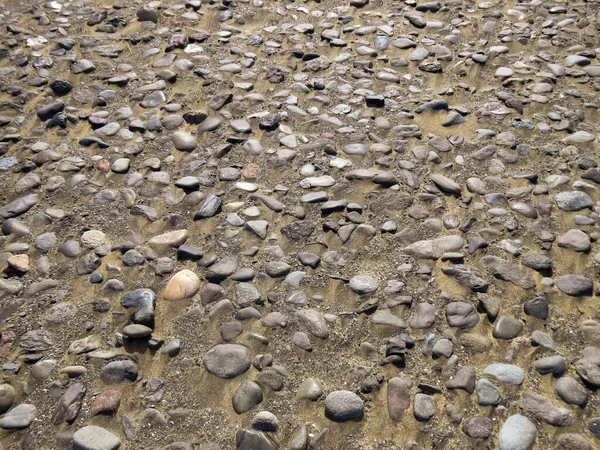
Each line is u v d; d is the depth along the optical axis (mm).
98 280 1284
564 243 1311
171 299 1246
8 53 1898
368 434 1056
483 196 1423
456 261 1288
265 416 1065
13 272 1308
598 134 1551
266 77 1799
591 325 1174
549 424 1050
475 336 1165
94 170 1533
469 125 1614
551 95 1680
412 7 2084
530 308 1198
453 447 1034
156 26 2027
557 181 1439
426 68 1799
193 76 1808
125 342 1178
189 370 1141
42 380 1131
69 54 1902
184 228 1385
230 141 1585
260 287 1261
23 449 1052
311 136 1597
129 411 1093
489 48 1869
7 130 1642
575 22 1949
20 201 1451
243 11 2100
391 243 1333
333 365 1140
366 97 1695
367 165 1510
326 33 1977
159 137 1615
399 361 1133
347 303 1229
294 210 1406
